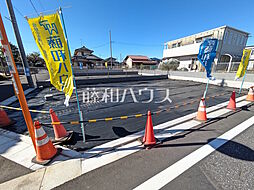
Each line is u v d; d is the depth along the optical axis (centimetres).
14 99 567
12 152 216
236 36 1447
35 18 184
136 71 2155
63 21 187
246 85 783
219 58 1395
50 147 200
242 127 296
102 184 155
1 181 160
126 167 182
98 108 454
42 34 192
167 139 251
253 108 424
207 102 508
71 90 215
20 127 314
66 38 194
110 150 220
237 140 245
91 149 224
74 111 425
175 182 157
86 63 3153
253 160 193
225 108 426
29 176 167
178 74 1371
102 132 284
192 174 168
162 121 338
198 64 1559
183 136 262
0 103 510
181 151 215
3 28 144
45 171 175
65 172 173
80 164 188
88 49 3709
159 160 195
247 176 164
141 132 283
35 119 362
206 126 304
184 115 378
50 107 469
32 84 834
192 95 645
